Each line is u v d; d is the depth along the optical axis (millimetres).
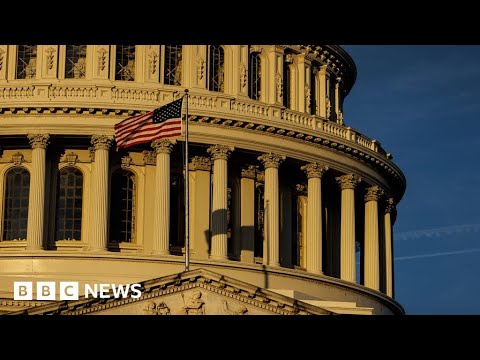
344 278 87625
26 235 81562
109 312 65062
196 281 66562
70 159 82688
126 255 79000
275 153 85062
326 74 92188
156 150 82438
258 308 66812
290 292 78500
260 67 87750
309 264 86062
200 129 83125
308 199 87250
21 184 82750
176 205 83250
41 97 81438
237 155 84875
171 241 82625
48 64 82875
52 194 82125
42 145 81375
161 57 84000
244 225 84688
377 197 91500
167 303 66125
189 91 83625
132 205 82688
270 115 85500
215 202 82625
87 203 81875
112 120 81812
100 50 83188
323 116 91062
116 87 82250
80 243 81250
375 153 90500
